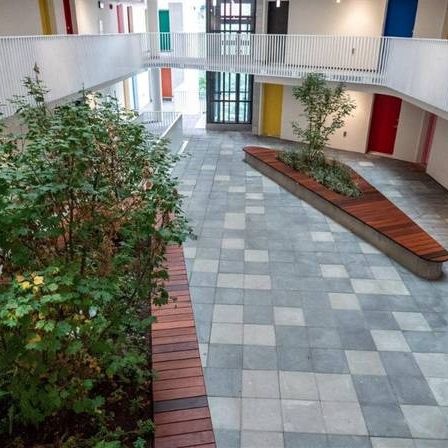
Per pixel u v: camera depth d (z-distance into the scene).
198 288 6.40
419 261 6.70
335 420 4.25
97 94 5.55
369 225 7.72
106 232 3.98
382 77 11.09
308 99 10.79
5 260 3.34
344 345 5.27
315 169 10.64
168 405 3.98
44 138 3.43
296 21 13.80
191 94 25.11
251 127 16.58
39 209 3.13
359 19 12.73
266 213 9.10
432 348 5.23
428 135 12.41
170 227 3.85
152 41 13.89
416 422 4.23
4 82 6.61
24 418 3.12
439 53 8.04
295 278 6.69
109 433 3.30
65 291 2.87
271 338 5.36
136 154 4.49
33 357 2.83
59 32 11.16
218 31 15.22
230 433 4.09
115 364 3.48
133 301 3.94
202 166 12.33
